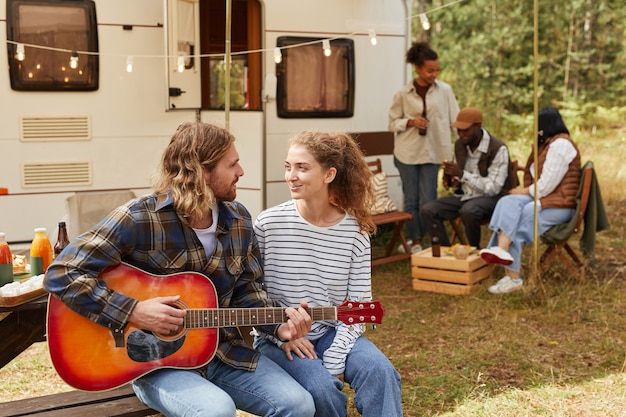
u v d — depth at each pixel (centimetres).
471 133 617
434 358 464
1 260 332
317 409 289
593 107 1279
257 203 645
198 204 272
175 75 625
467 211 615
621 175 963
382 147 752
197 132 279
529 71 1299
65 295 263
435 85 698
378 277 646
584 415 378
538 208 582
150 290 274
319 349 311
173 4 612
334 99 717
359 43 725
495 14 1334
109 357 271
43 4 595
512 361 455
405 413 388
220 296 289
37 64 600
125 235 270
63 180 618
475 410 387
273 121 683
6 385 427
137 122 632
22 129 602
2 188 583
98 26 613
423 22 516
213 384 281
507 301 557
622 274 620
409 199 707
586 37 1316
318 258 311
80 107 616
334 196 319
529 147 1188
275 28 679
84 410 286
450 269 589
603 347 470
